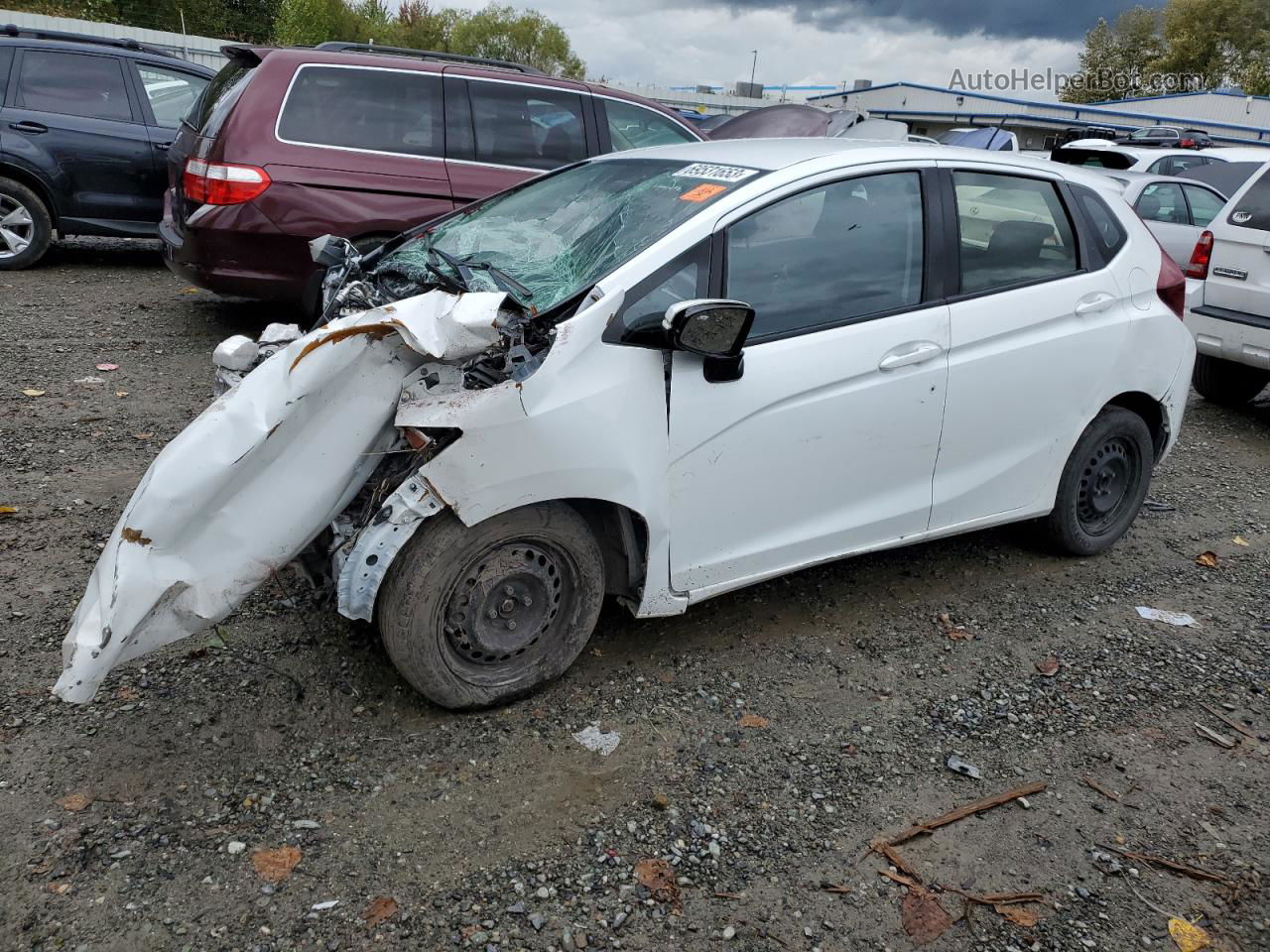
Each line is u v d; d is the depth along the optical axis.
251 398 2.68
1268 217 6.58
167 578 2.61
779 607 4.05
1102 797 3.05
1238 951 2.52
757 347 3.32
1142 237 4.47
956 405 3.80
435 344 2.65
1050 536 4.57
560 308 3.07
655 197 3.56
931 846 2.80
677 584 3.37
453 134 6.65
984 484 4.04
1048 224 4.14
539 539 3.12
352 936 2.35
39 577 3.75
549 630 3.26
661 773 3.01
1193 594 4.45
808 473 3.50
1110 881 2.72
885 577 4.38
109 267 9.27
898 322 3.61
